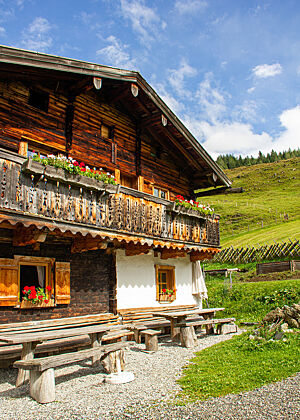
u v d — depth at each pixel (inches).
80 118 442.6
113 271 451.2
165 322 485.4
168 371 298.7
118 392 246.1
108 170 478.0
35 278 380.8
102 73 398.9
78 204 346.0
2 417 207.3
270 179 3821.4
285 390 226.2
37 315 357.1
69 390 255.1
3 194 284.2
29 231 318.3
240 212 2349.9
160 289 544.1
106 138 476.4
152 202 445.7
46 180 319.6
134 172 517.0
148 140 557.3
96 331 306.8
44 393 230.7
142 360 345.4
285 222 1905.8
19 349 309.3
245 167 5036.9
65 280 382.9
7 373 311.7
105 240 372.8
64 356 248.4
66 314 386.6
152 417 196.9
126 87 446.9
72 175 336.5
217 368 288.7
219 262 1160.2
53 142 406.0
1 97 363.6
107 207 378.3
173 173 609.9
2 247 337.4
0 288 325.1
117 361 292.8
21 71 352.8
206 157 586.9
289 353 311.6
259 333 395.5
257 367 279.1
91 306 418.0
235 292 693.3
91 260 427.8
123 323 444.5
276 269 857.5
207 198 3326.8
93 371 307.7
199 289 598.5
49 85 409.1
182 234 495.5
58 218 323.9
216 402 213.5
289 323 405.4
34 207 306.0
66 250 398.6
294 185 3398.1
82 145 439.2
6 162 290.7
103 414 205.8
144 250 441.1
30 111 387.9
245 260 1079.6
